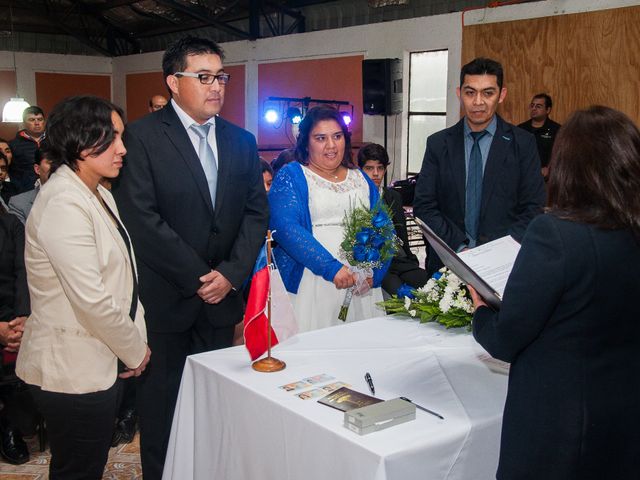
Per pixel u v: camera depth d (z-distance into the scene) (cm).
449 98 786
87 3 1257
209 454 206
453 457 165
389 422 165
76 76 1338
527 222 297
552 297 141
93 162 196
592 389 142
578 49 649
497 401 183
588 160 142
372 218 267
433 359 212
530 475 145
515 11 697
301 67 981
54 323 192
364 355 215
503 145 300
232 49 1092
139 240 246
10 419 312
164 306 253
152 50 1368
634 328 144
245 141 272
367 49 886
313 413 171
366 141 905
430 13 880
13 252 298
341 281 272
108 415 200
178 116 256
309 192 292
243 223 270
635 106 614
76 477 203
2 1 1209
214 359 211
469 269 167
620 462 145
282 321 212
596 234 141
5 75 1265
